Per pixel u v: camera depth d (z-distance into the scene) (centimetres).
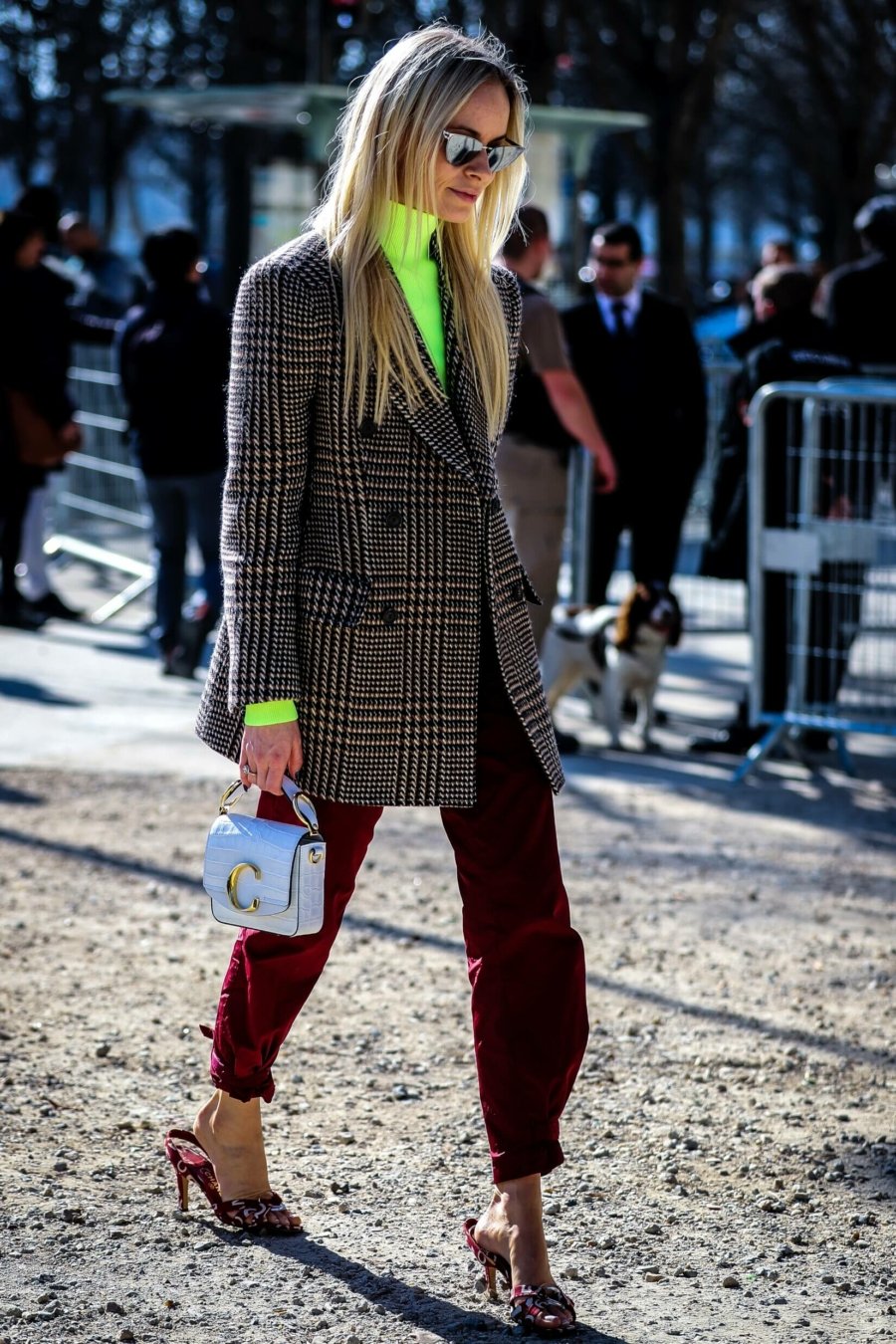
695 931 565
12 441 1019
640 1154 397
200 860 626
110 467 1191
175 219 6875
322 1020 473
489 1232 316
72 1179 373
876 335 970
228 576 299
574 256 1731
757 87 3800
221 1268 335
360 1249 345
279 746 300
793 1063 454
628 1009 491
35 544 1099
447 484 304
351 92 357
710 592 1223
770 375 801
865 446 764
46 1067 434
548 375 750
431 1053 452
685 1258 346
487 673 314
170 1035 458
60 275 1057
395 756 305
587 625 830
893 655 903
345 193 302
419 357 301
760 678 792
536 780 317
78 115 3531
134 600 1156
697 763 813
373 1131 404
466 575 307
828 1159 396
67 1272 331
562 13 2552
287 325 292
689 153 2583
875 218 973
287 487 295
